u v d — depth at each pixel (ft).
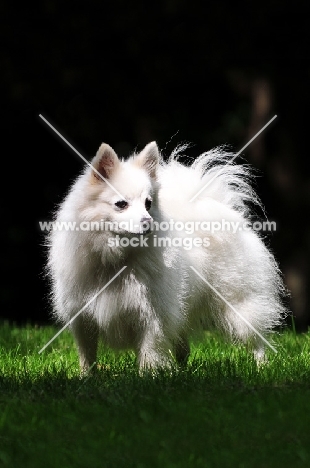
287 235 61.72
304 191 62.08
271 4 58.34
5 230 59.36
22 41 58.18
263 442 19.33
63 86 59.06
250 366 26.81
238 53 59.88
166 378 24.47
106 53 59.57
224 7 59.00
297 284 60.80
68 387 23.41
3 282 58.85
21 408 21.54
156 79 60.29
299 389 23.24
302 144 61.93
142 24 59.06
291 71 60.49
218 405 21.61
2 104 58.54
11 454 18.65
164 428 20.01
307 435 19.66
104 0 58.39
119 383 23.95
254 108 60.70
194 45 59.88
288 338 35.60
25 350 33.55
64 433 19.88
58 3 57.98
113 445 19.04
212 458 18.42
